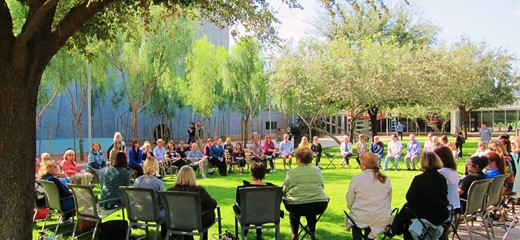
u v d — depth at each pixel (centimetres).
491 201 673
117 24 829
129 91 2850
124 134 3519
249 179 1456
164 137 3203
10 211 499
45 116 3328
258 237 679
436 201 516
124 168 729
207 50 2653
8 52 499
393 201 988
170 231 582
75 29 536
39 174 766
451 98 2600
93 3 528
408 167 1688
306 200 605
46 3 467
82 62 2078
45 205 743
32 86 520
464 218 626
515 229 739
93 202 643
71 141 3061
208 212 597
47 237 615
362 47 2580
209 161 1568
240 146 1675
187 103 2734
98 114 3603
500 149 825
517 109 4547
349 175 1514
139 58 2267
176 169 1570
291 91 2430
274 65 2500
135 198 615
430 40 3556
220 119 4241
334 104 2506
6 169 499
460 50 3241
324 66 2312
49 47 530
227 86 2823
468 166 700
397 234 551
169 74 2366
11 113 500
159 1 696
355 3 733
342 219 805
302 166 624
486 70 3409
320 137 4706
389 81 2219
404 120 5516
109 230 625
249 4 785
